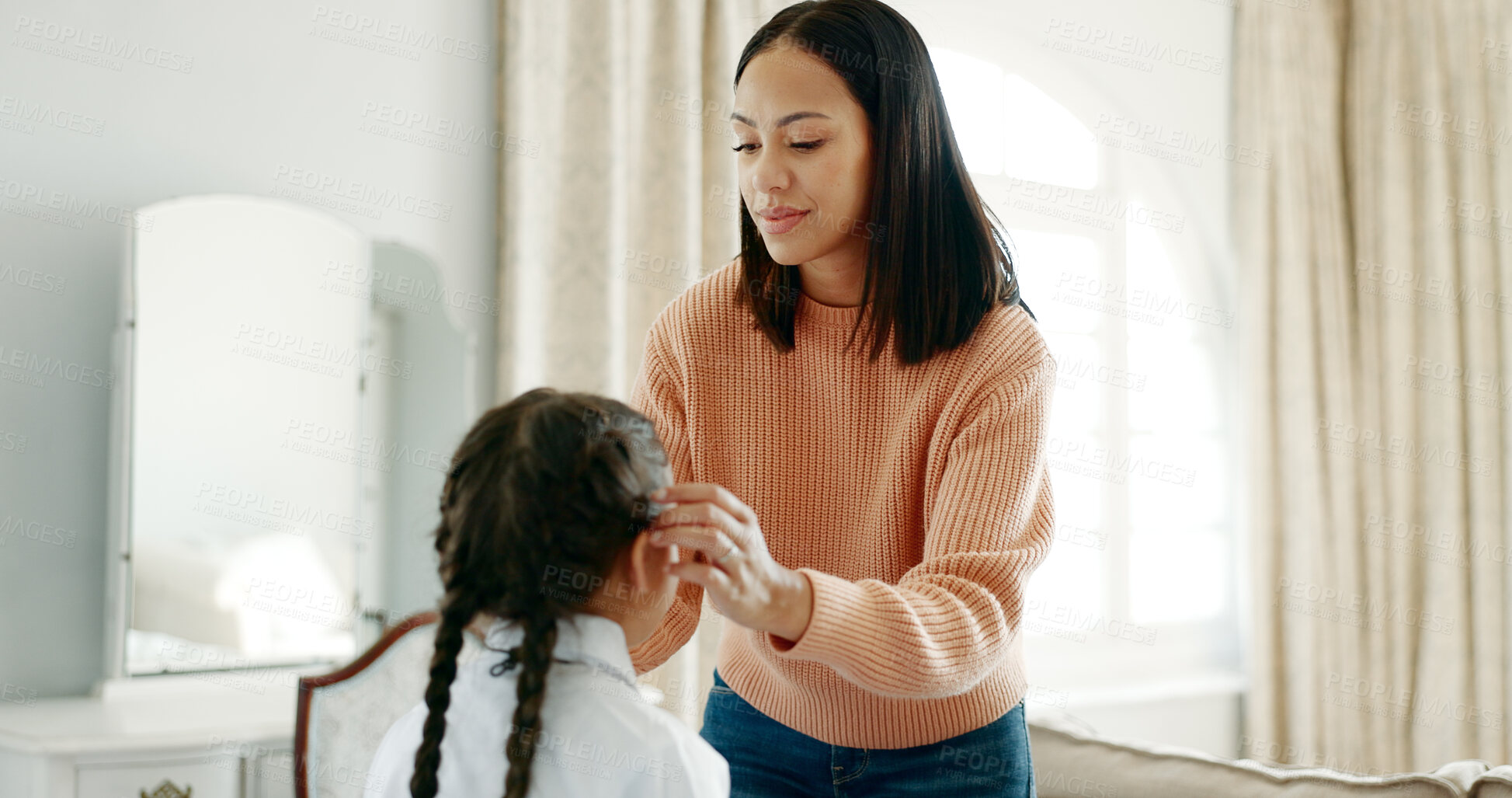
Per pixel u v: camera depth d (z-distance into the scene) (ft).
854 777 3.67
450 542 3.11
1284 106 11.33
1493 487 11.11
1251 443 11.09
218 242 7.47
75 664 7.24
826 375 3.69
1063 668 10.78
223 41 7.66
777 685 3.76
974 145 10.57
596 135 8.36
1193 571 11.57
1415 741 11.19
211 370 7.42
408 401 8.02
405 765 3.10
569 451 3.01
